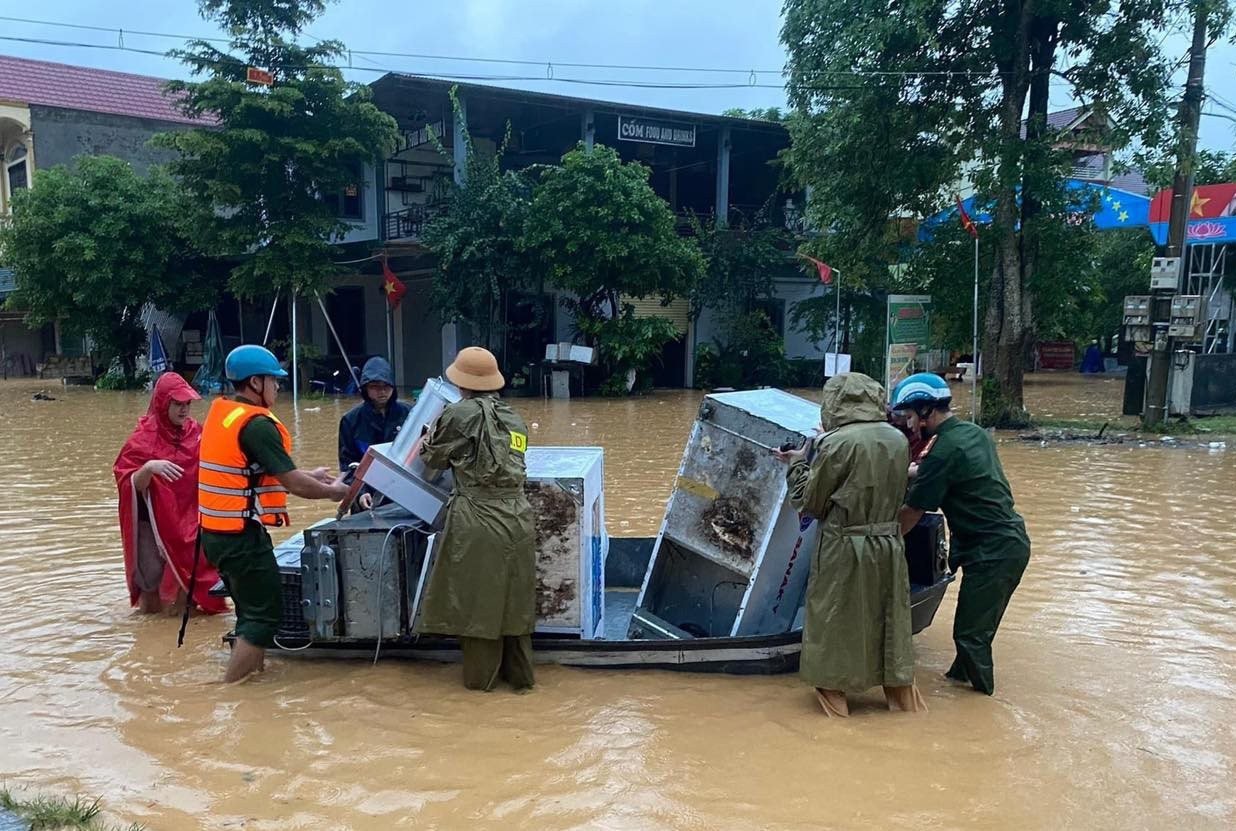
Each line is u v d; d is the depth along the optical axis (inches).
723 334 1091.3
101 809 131.9
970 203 687.7
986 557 174.6
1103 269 1193.4
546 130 1095.6
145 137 1184.8
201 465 178.5
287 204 861.2
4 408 761.6
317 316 1063.0
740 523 184.7
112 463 462.9
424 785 139.7
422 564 187.2
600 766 145.6
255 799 135.4
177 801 134.8
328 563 181.8
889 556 161.8
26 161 1130.7
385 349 1079.6
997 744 154.3
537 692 175.8
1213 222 789.9
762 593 188.5
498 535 169.2
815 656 163.0
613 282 873.5
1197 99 566.6
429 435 174.4
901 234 710.5
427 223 906.7
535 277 887.1
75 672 187.9
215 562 178.9
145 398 851.4
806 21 652.7
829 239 721.0
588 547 188.1
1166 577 260.1
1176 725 162.4
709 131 1071.6
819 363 1105.4
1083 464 464.1
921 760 148.3
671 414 729.6
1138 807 133.9
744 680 182.1
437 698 173.2
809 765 146.4
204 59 824.3
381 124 865.5
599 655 185.6
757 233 1051.3
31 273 917.8
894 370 633.0
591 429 620.7
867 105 620.7
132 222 911.7
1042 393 960.3
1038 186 589.9
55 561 279.1
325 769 144.6
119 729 159.8
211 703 171.2
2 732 158.4
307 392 896.9
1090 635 212.1
